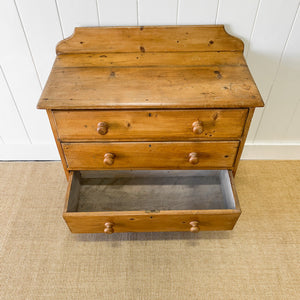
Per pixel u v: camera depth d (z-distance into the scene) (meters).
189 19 1.21
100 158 1.25
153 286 1.27
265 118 1.58
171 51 1.23
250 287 1.26
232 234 1.43
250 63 1.36
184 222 1.23
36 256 1.36
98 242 1.41
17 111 1.55
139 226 1.25
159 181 1.57
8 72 1.38
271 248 1.39
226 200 1.40
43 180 1.67
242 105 1.04
